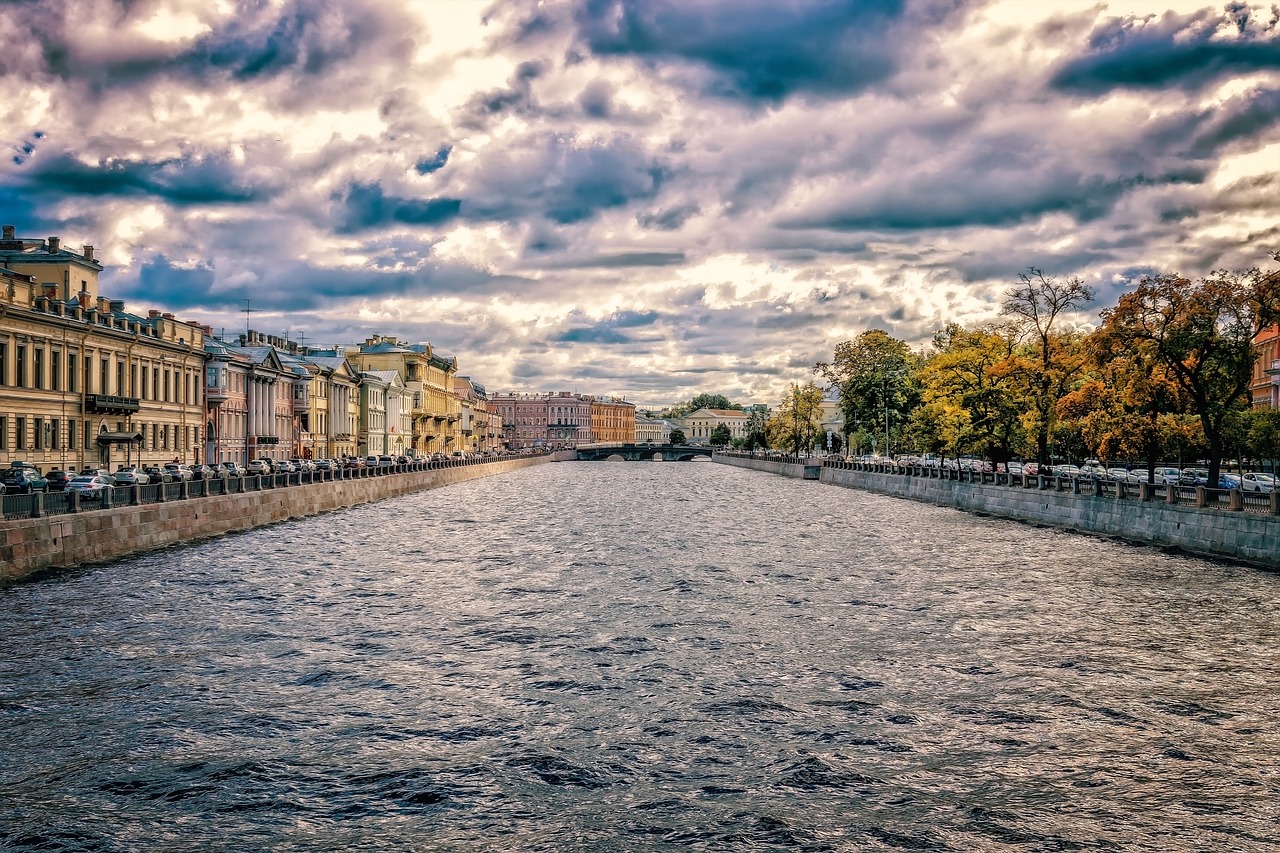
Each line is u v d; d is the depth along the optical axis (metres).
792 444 184.00
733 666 25.62
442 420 186.00
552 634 29.28
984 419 77.12
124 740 19.66
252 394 96.19
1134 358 51.19
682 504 87.12
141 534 44.22
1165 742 19.80
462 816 16.48
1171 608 32.53
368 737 20.06
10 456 58.22
